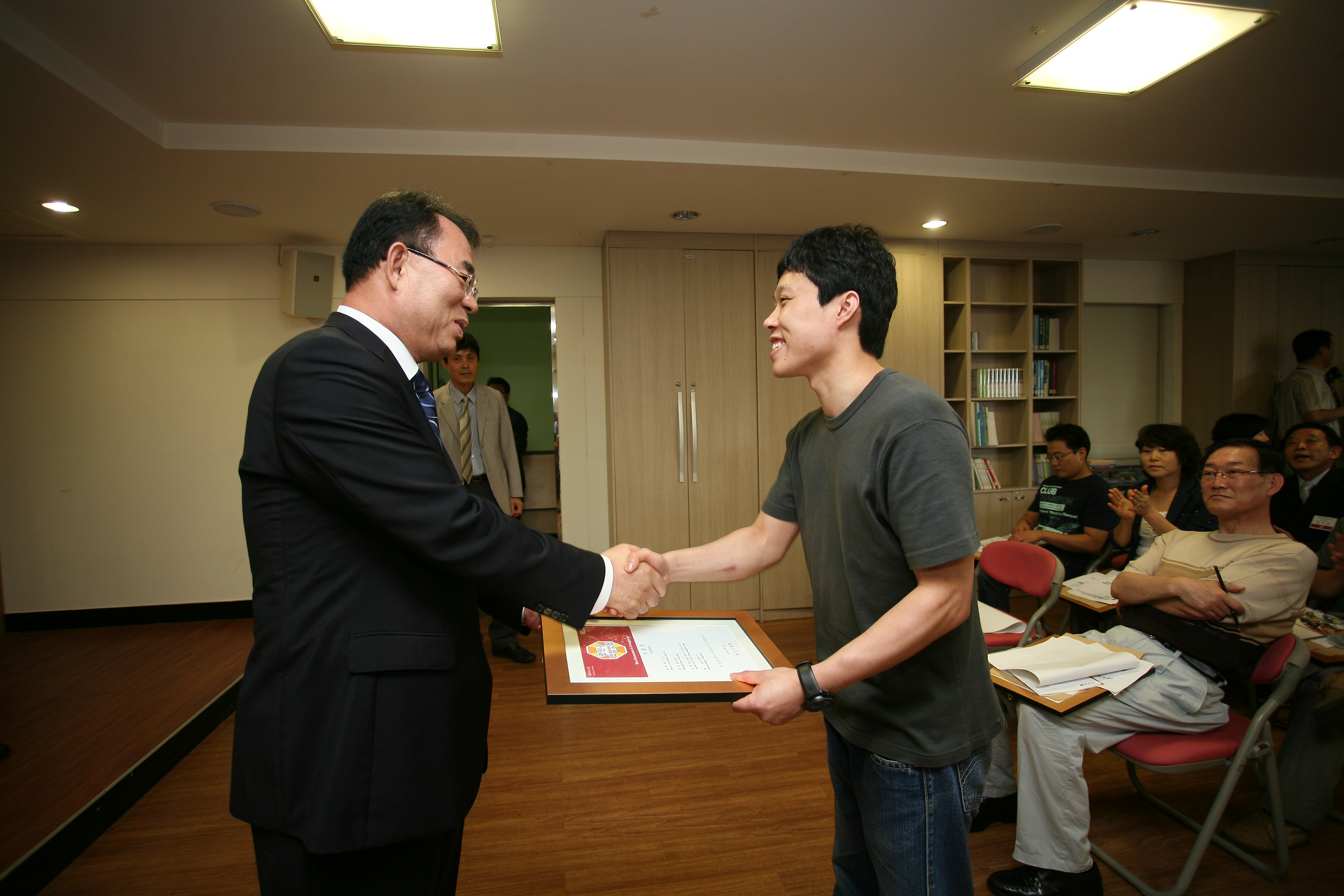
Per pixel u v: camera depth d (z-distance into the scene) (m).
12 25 1.95
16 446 3.98
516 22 2.04
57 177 2.89
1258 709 1.95
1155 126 2.89
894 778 1.05
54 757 2.39
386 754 0.91
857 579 1.06
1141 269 5.16
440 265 1.06
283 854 0.92
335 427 0.87
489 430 3.52
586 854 1.95
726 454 4.12
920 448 0.93
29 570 4.01
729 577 1.33
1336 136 3.00
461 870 1.88
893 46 2.23
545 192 3.28
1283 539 1.78
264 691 0.93
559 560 1.03
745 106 2.64
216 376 4.11
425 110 2.60
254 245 4.09
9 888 1.74
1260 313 4.88
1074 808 1.67
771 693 0.91
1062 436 3.29
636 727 2.77
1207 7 1.97
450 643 0.98
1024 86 2.42
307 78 2.33
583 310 4.36
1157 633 1.80
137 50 2.13
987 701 1.11
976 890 1.77
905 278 4.34
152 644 3.69
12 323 3.95
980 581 3.04
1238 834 1.96
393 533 0.90
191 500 4.12
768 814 2.14
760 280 4.12
